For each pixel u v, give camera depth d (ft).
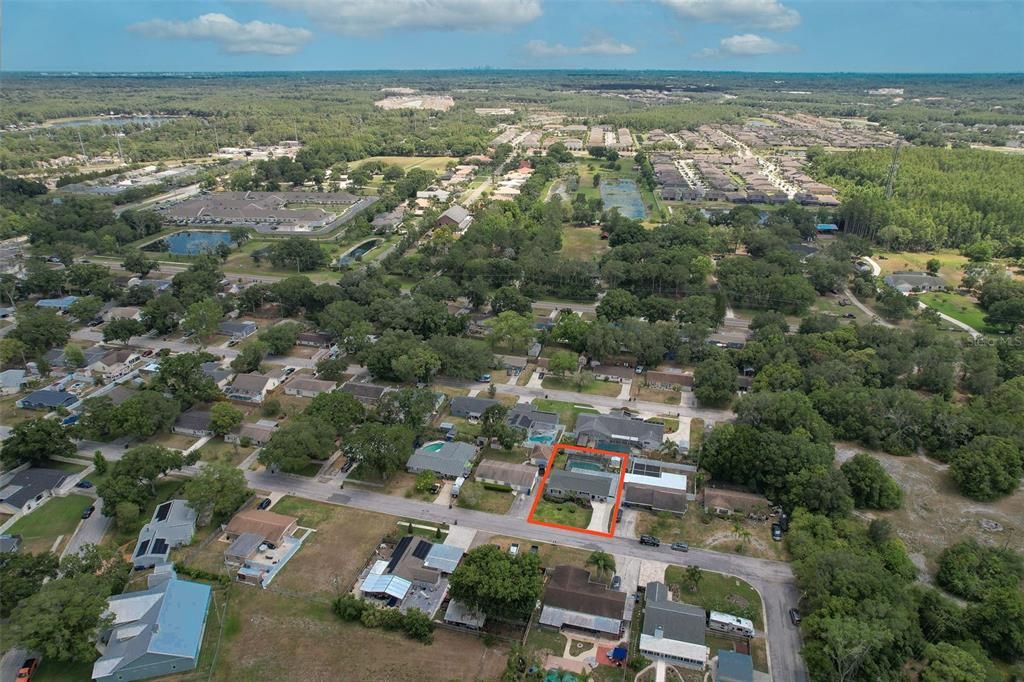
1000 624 369.91
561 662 367.25
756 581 428.56
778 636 386.11
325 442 534.37
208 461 554.46
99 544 454.81
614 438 580.30
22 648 351.05
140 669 353.72
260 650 373.61
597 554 417.90
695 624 380.17
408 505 501.15
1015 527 484.74
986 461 518.37
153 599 388.98
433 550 442.09
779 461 502.79
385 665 363.97
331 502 503.20
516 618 388.16
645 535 465.47
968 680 328.90
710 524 483.92
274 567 432.66
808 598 404.16
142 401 572.92
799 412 568.00
